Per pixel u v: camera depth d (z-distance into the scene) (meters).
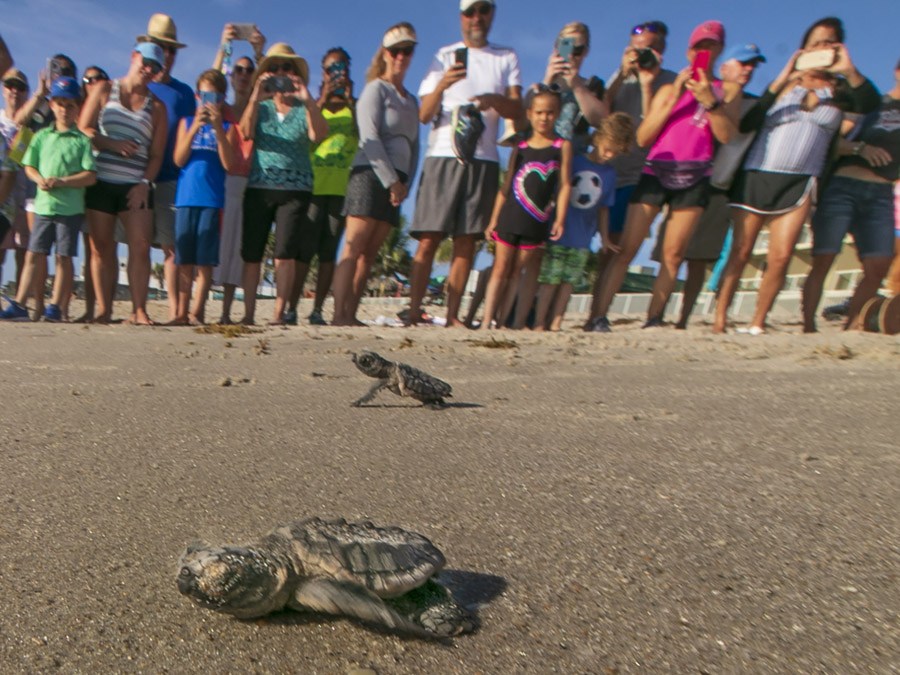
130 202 7.34
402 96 7.25
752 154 6.72
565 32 7.04
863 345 5.95
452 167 7.20
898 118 6.75
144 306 7.63
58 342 5.75
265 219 7.57
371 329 7.27
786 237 6.71
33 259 8.16
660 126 6.97
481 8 7.02
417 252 7.71
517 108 7.37
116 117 7.14
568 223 7.48
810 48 6.37
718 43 6.48
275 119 7.29
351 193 7.27
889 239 7.12
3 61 7.82
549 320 7.89
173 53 7.75
